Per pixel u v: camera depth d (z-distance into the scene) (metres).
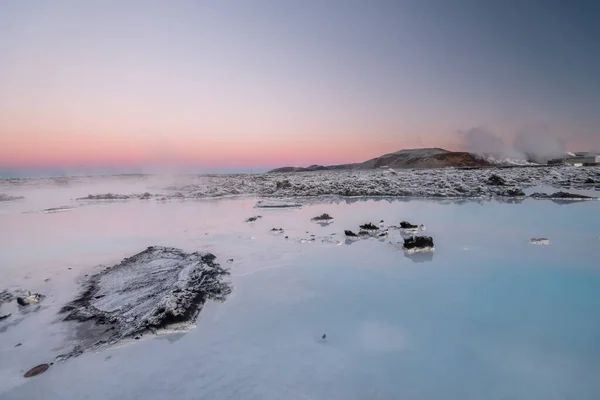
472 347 6.58
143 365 6.36
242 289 9.78
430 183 37.44
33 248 14.83
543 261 11.62
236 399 5.35
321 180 47.44
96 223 20.78
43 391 5.74
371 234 16.22
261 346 6.84
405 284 9.88
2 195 35.56
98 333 7.61
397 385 5.54
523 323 7.45
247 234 16.95
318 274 10.88
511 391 5.33
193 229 18.62
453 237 15.32
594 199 25.61
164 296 8.88
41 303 9.25
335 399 5.27
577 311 7.95
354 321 7.74
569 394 5.23
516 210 22.11
